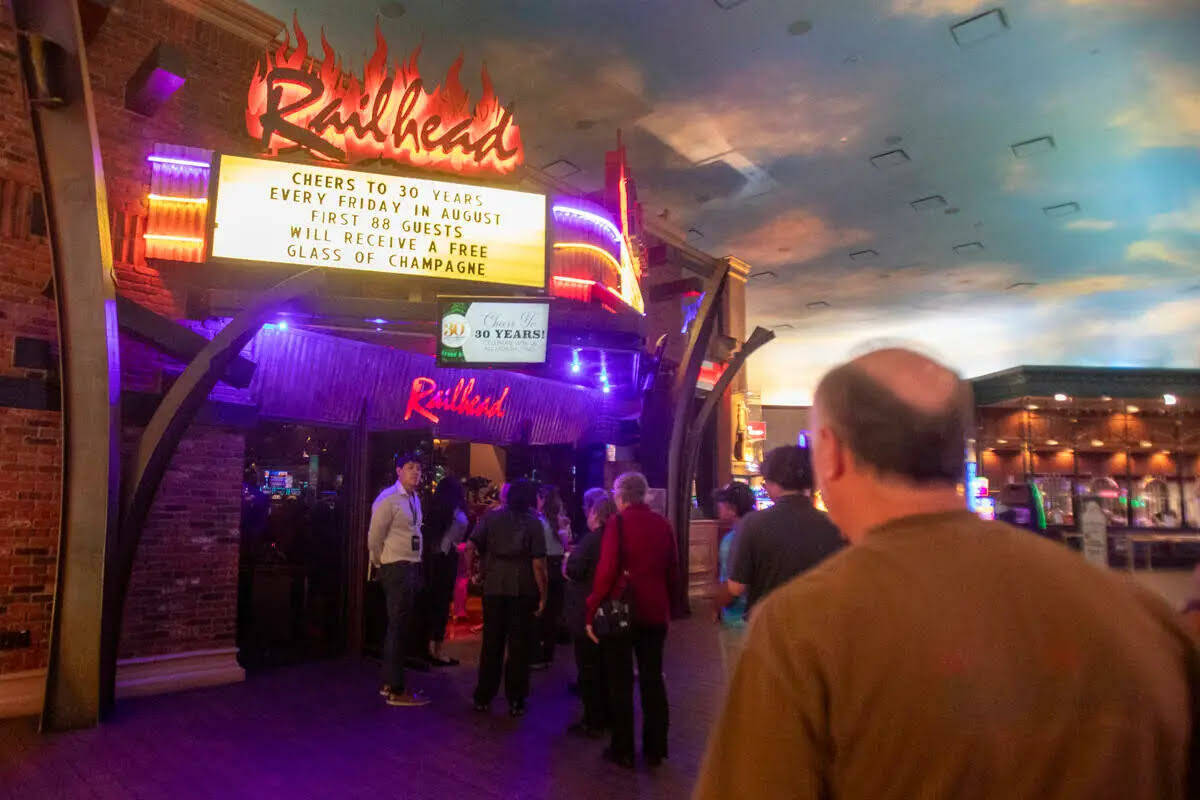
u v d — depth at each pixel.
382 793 4.39
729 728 1.02
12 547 5.93
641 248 11.47
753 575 3.57
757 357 26.25
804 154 12.70
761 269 18.20
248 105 7.42
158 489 6.64
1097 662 0.94
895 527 1.10
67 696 5.55
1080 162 12.93
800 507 3.61
